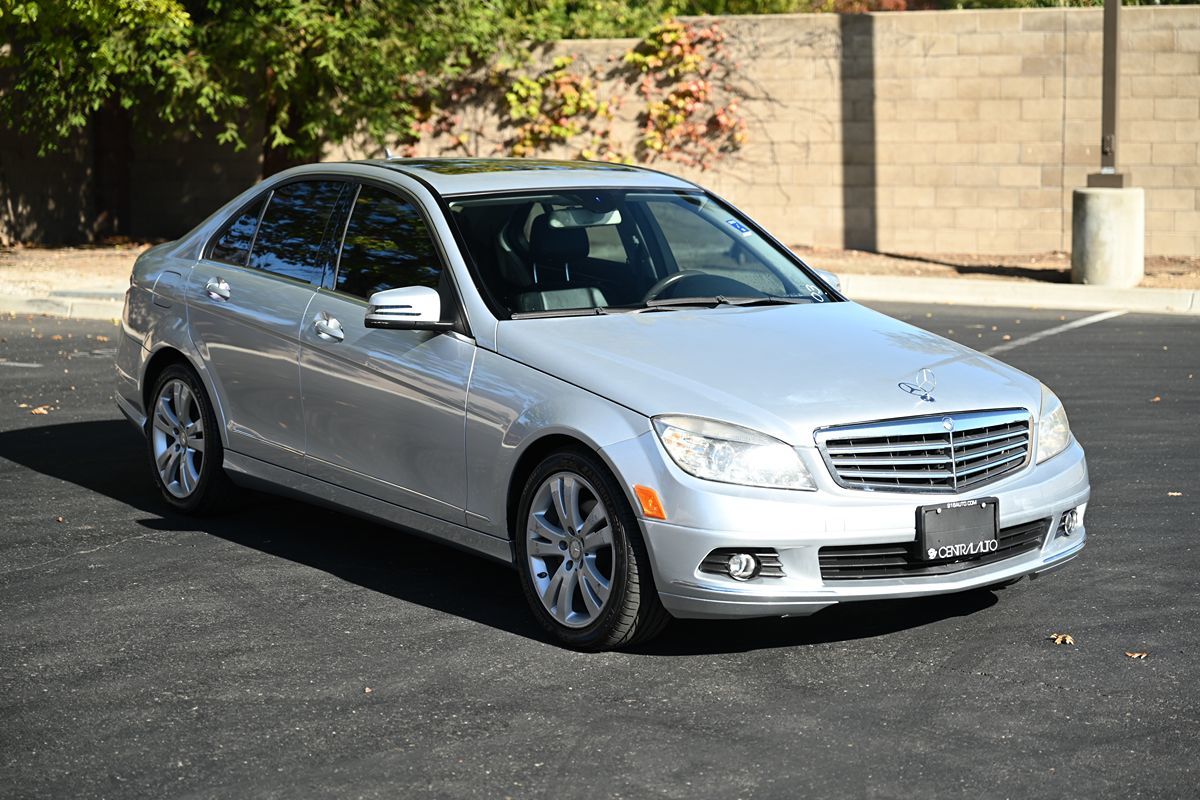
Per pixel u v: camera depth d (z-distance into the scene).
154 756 4.53
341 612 5.95
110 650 5.49
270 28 18.45
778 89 20.34
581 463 5.41
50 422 9.71
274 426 6.78
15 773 4.41
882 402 5.39
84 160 22.25
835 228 20.39
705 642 5.61
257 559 6.70
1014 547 5.63
